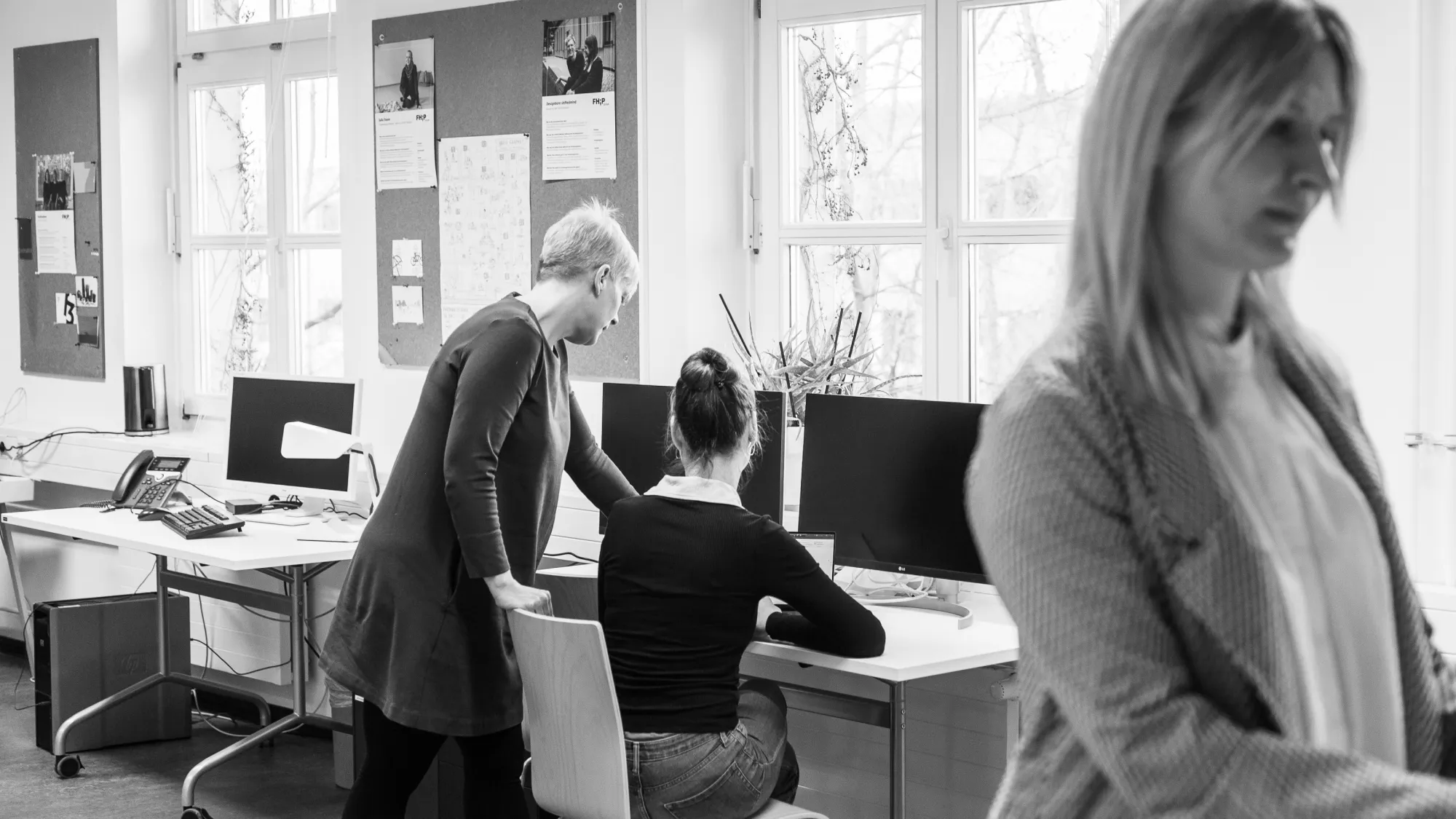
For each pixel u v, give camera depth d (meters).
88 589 5.43
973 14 3.52
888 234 3.69
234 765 4.46
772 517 3.23
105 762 4.48
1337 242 2.73
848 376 3.57
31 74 5.54
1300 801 0.75
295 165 4.97
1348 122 0.83
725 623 2.60
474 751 2.91
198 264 5.31
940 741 3.41
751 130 3.90
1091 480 0.81
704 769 2.54
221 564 3.67
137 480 4.60
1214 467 0.81
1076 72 3.36
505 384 2.73
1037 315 3.47
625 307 3.96
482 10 4.17
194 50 5.24
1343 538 0.90
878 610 3.16
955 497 2.95
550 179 4.06
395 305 4.46
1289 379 0.95
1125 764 0.79
